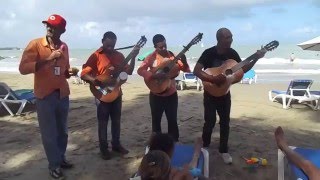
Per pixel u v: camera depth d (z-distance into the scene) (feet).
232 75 17.58
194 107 33.14
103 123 19.15
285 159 14.48
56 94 16.49
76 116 29.66
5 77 67.46
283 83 59.41
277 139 10.81
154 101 18.98
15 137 24.20
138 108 32.42
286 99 38.04
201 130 25.03
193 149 15.05
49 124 16.47
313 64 104.78
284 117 30.30
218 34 17.74
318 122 28.71
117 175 18.04
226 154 18.97
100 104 18.85
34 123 27.76
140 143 22.27
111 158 19.84
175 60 18.65
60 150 18.13
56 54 15.49
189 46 18.70
